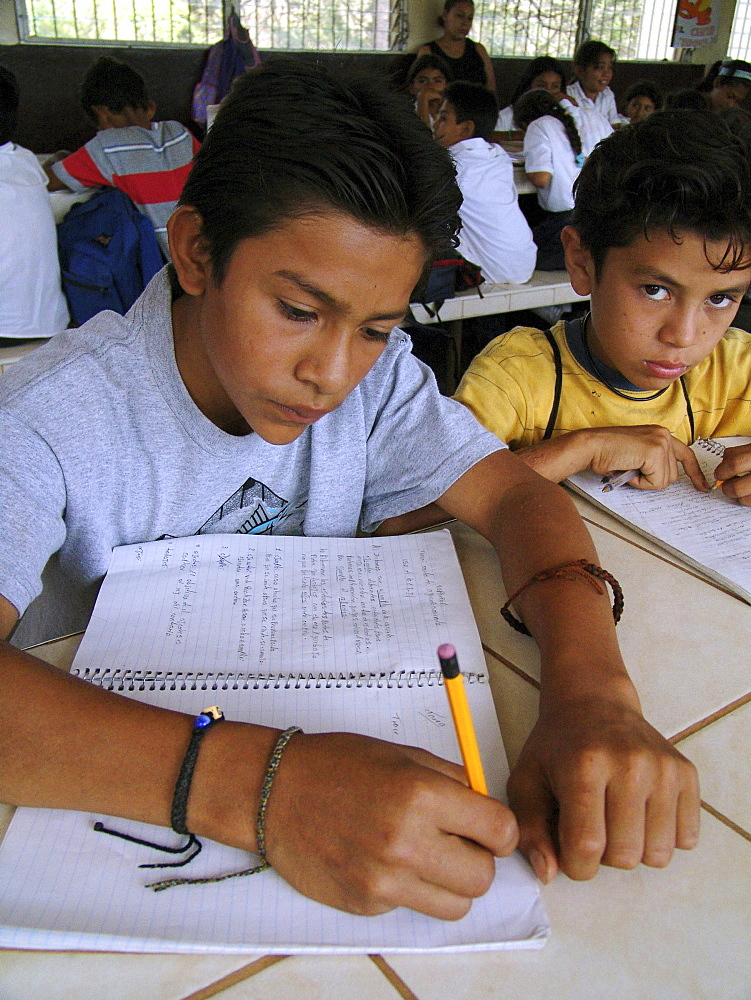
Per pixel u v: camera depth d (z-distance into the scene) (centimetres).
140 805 47
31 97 500
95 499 74
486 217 305
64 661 64
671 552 82
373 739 47
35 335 257
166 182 308
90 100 334
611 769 49
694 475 98
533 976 41
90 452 72
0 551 62
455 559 78
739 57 771
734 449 96
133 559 75
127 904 43
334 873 43
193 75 539
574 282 114
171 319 74
